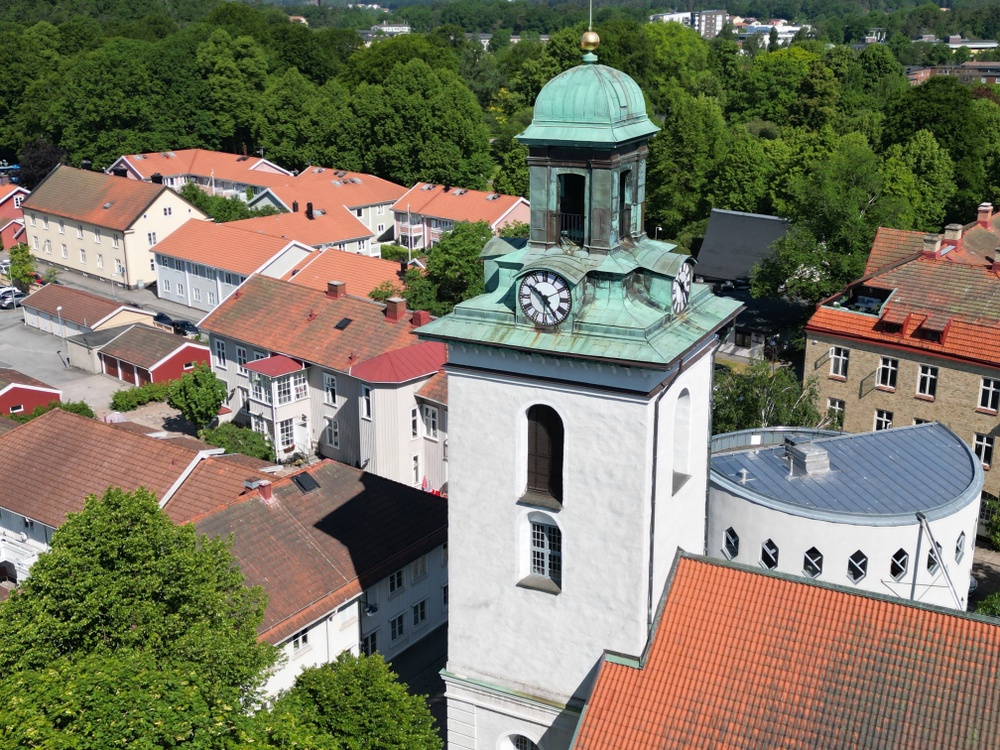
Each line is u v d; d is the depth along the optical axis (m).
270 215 133.50
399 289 101.69
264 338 87.12
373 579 56.25
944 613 33.50
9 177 177.50
